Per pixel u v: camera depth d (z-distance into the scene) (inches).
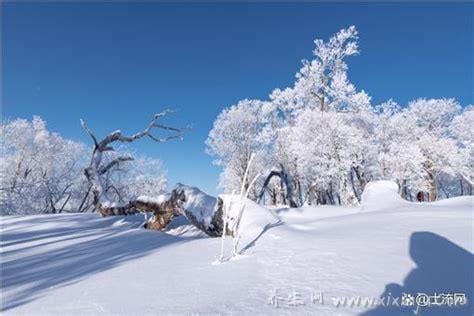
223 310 94.5
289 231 215.2
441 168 1178.0
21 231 364.2
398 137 1193.4
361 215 279.1
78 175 1151.0
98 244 260.4
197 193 361.7
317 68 993.5
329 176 882.1
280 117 1201.4
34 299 122.3
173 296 110.7
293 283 116.3
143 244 253.1
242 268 143.6
